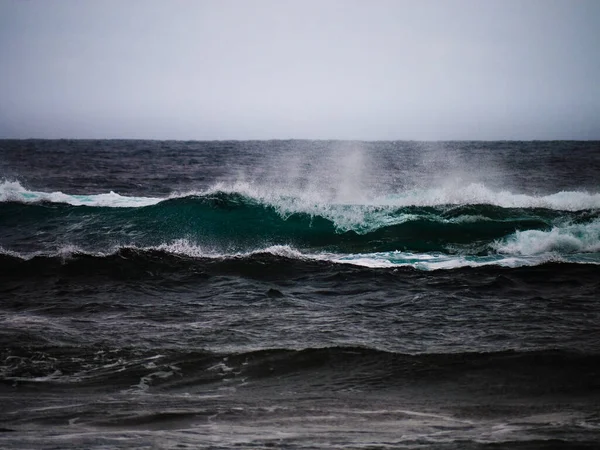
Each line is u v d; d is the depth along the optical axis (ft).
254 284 44.96
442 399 24.06
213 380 26.32
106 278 45.98
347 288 43.96
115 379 26.37
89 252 53.98
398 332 33.42
